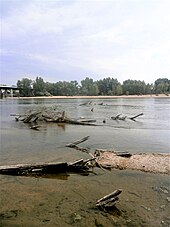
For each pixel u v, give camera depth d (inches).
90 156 565.0
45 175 435.8
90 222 280.2
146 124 1198.3
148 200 336.5
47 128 1050.1
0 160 521.3
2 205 319.6
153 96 6968.5
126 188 378.6
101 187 382.3
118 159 527.5
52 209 309.7
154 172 454.3
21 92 6328.7
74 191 365.7
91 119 1395.2
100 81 7534.5
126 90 7244.1
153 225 275.9
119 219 287.3
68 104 3112.7
